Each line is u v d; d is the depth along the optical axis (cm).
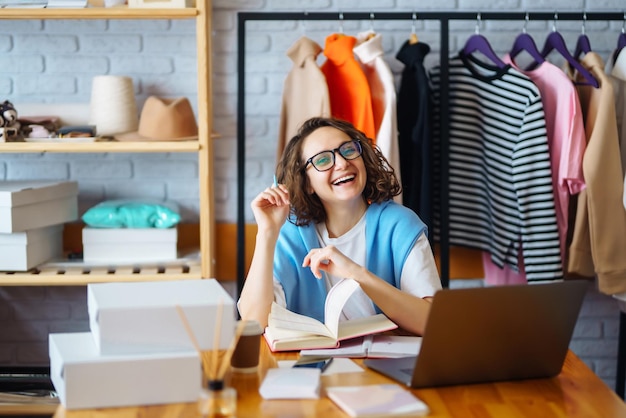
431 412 154
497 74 328
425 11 354
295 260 232
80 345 168
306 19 323
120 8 302
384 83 322
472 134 337
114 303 163
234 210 362
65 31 352
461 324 166
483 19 326
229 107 357
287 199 220
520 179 323
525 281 346
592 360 378
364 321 204
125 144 308
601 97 318
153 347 163
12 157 356
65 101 355
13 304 362
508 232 331
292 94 336
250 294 219
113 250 323
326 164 225
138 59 354
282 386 161
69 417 152
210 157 316
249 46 355
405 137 340
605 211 321
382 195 236
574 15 329
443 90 327
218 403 146
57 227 338
